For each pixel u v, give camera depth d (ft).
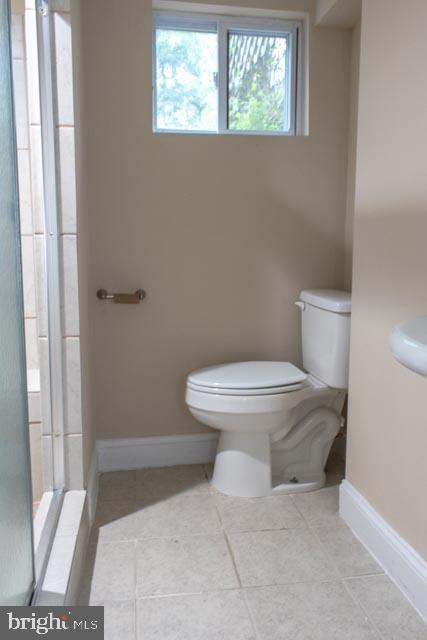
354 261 6.04
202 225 7.69
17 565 3.73
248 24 7.76
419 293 4.71
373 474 5.68
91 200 7.37
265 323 8.02
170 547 5.82
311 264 8.05
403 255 4.97
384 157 5.28
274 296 8.00
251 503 6.81
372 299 5.60
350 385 6.23
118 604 4.88
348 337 6.79
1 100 3.40
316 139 7.85
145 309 7.69
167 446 7.98
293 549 5.77
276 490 7.02
